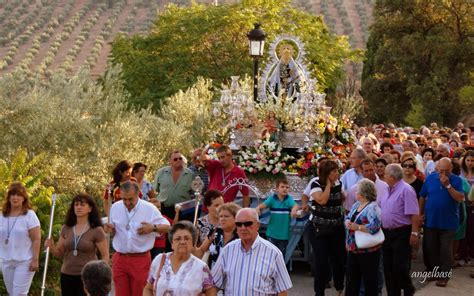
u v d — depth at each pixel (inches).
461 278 519.8
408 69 1939.0
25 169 524.7
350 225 402.9
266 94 653.9
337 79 1753.2
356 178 470.0
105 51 3954.2
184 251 285.1
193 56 1622.8
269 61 663.8
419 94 1905.8
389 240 437.1
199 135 879.1
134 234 373.4
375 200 403.5
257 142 561.6
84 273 266.8
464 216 543.2
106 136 728.3
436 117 1891.0
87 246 370.0
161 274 287.1
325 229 427.8
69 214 374.9
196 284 284.5
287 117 581.3
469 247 565.3
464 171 573.3
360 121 2004.2
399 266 434.0
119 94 811.4
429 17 1996.8
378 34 2036.2
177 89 1485.0
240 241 294.4
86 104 759.7
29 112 701.9
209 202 387.2
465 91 1797.5
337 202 430.3
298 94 613.9
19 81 738.2
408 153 542.3
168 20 1731.1
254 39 649.6
